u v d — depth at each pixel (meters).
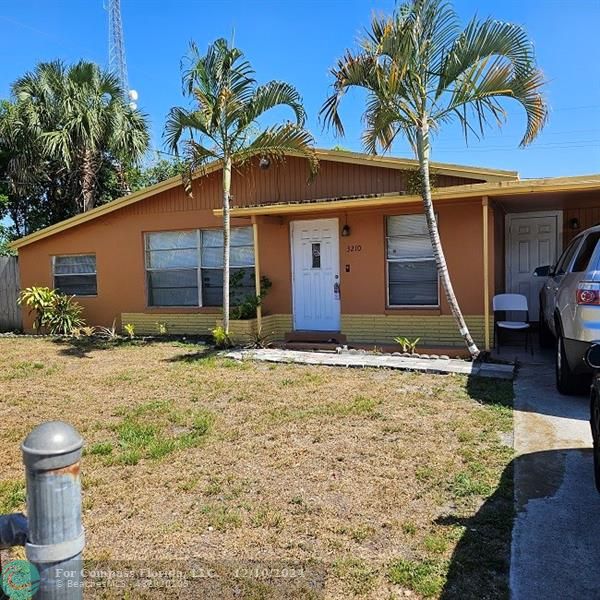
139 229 11.98
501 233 10.16
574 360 5.54
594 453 3.71
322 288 10.21
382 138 8.08
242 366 8.02
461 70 7.16
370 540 3.04
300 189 10.49
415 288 9.41
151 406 5.91
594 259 5.42
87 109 15.16
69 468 1.75
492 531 3.09
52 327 12.28
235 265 11.19
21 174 16.06
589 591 2.54
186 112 9.10
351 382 6.80
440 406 5.61
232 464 4.20
